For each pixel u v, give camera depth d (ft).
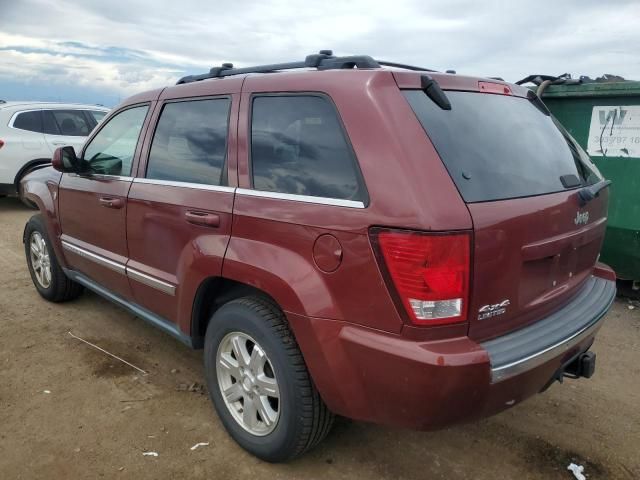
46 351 12.95
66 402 10.74
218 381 9.59
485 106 8.52
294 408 8.25
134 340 13.69
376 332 7.12
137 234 11.10
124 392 11.18
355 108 7.50
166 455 9.23
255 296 9.03
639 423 10.64
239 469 8.96
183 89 10.71
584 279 9.88
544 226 7.91
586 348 9.27
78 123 32.27
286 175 8.32
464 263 6.77
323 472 8.99
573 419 10.74
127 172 11.61
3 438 9.55
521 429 10.36
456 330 6.97
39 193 14.90
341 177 7.52
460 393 6.83
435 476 8.99
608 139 17.10
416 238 6.62
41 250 15.79
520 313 7.85
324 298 7.50
